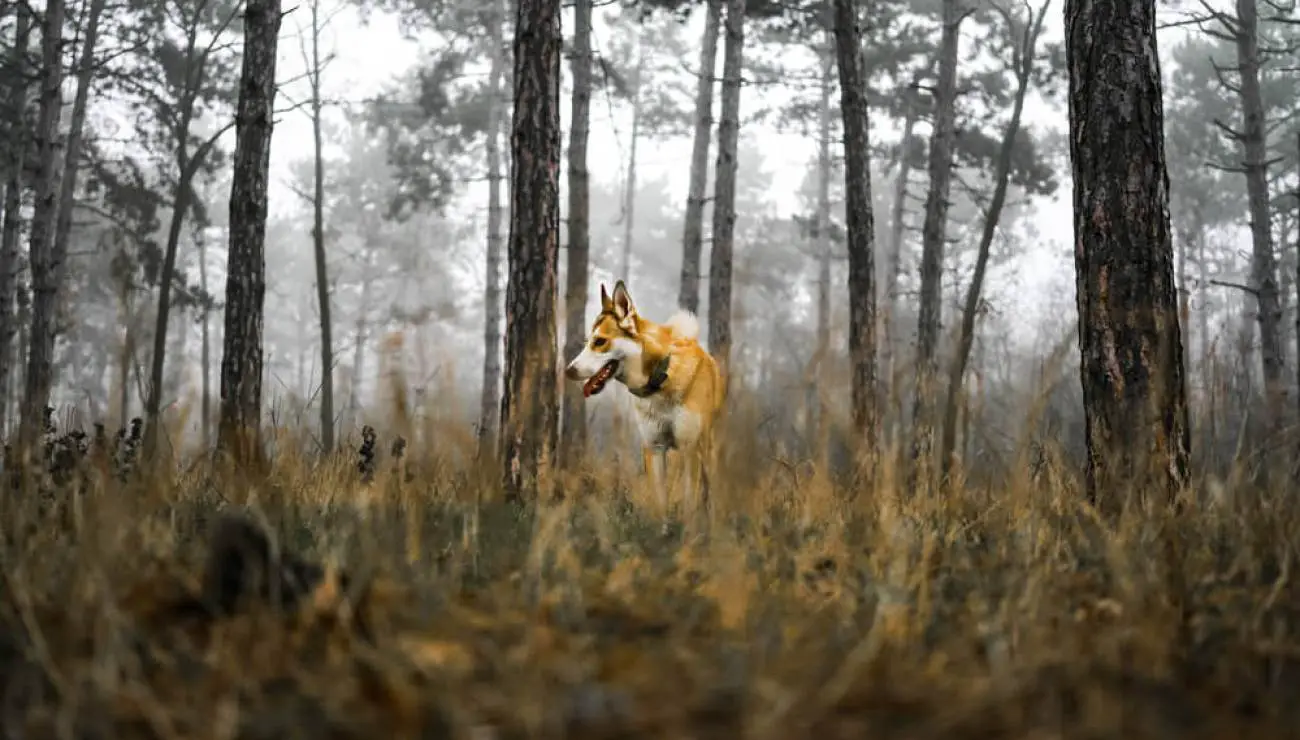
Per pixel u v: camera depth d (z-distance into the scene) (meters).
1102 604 3.38
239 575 3.01
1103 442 6.21
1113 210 6.55
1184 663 2.77
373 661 2.47
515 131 8.84
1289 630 3.15
